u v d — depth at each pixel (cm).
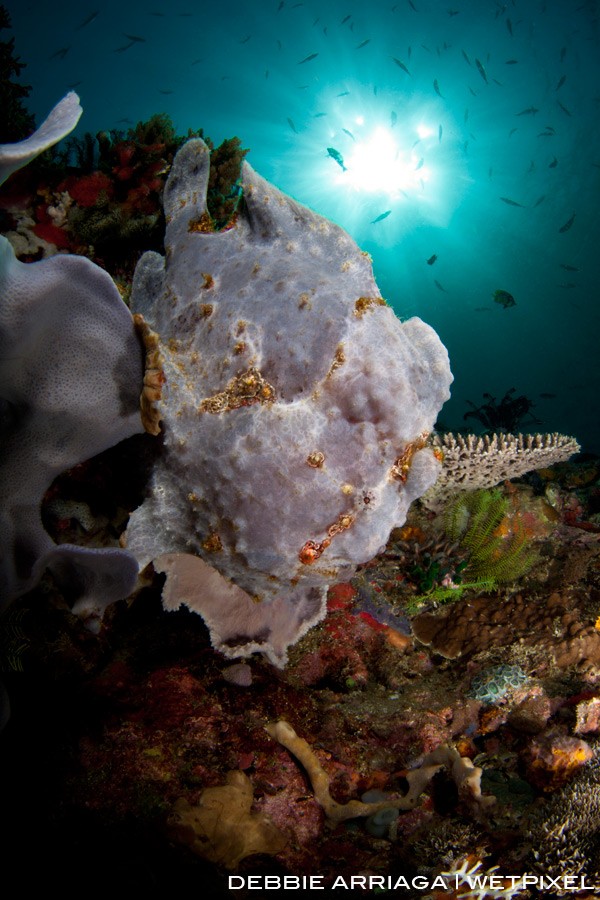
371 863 31
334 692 42
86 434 26
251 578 31
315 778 33
